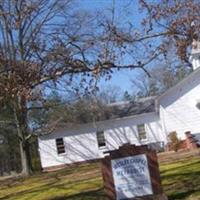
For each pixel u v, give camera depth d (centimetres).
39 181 3019
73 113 4591
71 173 3244
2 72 1401
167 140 4172
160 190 1373
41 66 1415
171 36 1441
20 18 1761
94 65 1423
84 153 4616
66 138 4631
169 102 4262
